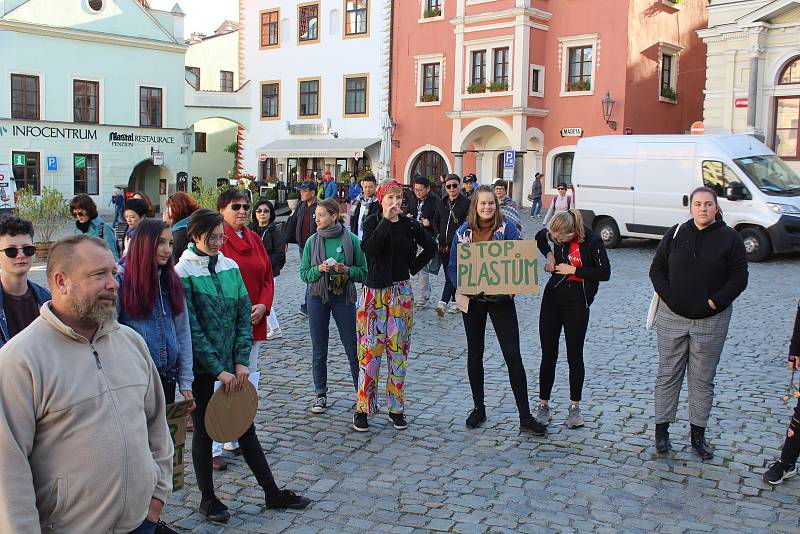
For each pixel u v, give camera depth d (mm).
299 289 14094
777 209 17328
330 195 33312
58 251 2846
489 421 6746
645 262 17656
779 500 5133
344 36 39344
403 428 6547
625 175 19953
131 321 4293
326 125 40375
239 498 5168
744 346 9523
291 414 6969
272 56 42500
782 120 24703
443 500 5117
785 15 24094
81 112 37312
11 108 35156
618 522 4785
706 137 18688
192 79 48719
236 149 44844
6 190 18922
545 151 32875
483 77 33375
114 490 2855
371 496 5188
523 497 5156
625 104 30547
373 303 6434
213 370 4699
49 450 2783
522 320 11320
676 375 5895
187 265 4809
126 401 2949
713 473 5578
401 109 37219
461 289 6383
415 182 11484
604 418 6801
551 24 32312
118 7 37969
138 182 41062
